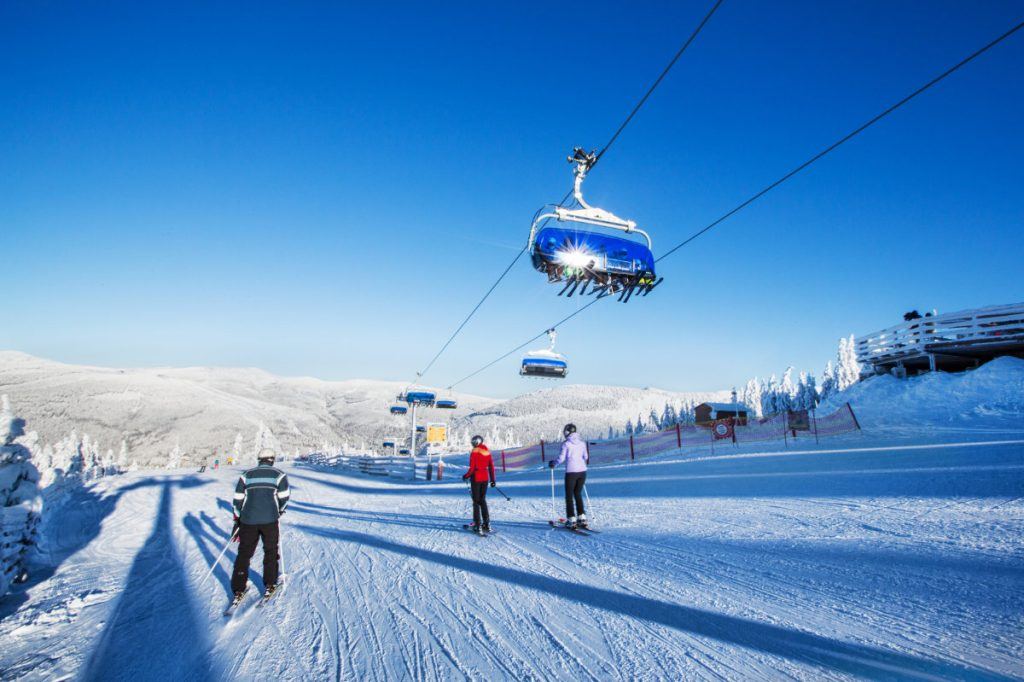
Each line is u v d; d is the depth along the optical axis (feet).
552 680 9.98
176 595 18.21
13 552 20.66
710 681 9.39
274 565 16.81
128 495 60.23
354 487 70.33
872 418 89.35
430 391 123.95
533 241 29.35
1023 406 75.46
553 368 53.98
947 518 21.12
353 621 14.19
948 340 102.01
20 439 24.32
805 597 13.53
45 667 12.18
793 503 27.84
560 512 32.09
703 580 15.60
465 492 53.57
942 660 9.59
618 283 31.60
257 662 11.70
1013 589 12.87
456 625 13.38
